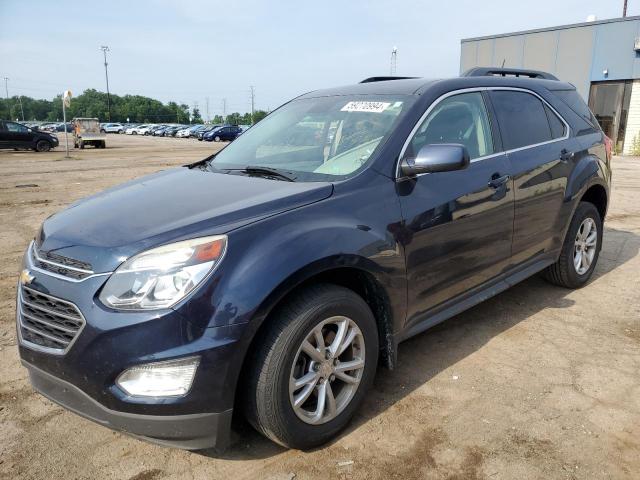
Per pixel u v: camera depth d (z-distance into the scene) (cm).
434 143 322
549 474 244
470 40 2555
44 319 246
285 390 244
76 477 248
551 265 462
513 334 389
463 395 311
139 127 7181
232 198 275
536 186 393
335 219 267
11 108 15338
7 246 664
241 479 246
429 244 310
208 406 227
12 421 291
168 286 223
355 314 271
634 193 1026
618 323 407
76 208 302
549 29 2252
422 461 255
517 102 408
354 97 371
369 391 316
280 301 250
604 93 2153
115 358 221
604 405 299
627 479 241
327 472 249
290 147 353
